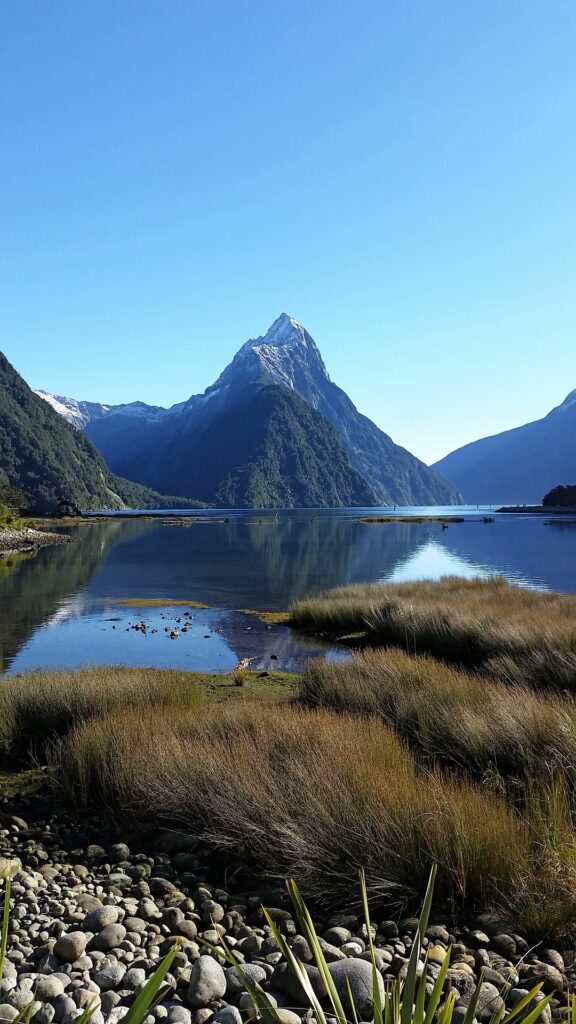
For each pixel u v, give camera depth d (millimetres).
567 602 16688
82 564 39250
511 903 3154
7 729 6676
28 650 15219
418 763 5262
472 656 12492
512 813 3832
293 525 99250
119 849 4164
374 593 20125
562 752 5090
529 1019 1219
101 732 5594
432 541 59594
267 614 20609
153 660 14047
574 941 2945
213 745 5344
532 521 106188
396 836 3600
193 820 4441
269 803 4059
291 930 3166
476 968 2770
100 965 2875
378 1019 1316
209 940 3117
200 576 32531
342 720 5961
